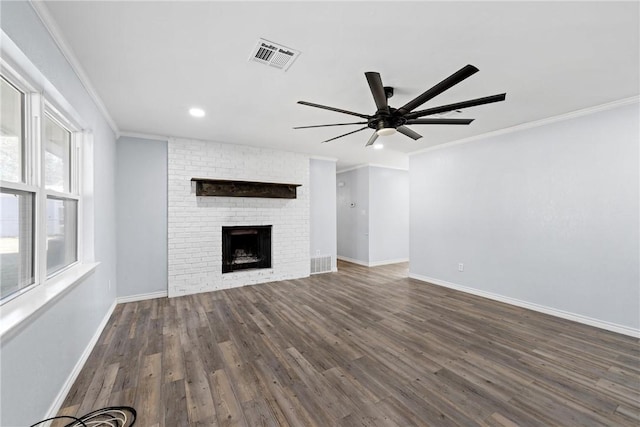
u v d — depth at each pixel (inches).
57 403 68.6
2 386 48.3
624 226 113.4
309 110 122.0
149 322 124.0
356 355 95.7
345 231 283.0
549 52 79.8
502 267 153.9
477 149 165.6
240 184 180.9
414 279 204.8
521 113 127.8
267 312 136.9
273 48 77.9
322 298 159.6
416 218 204.1
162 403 71.3
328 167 231.6
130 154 154.3
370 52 79.8
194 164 169.8
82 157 99.8
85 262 99.7
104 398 73.2
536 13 63.9
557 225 132.3
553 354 96.5
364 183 257.9
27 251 65.9
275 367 88.0
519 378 82.5
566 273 129.5
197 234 170.7
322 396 74.4
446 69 89.0
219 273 177.3
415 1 60.2
